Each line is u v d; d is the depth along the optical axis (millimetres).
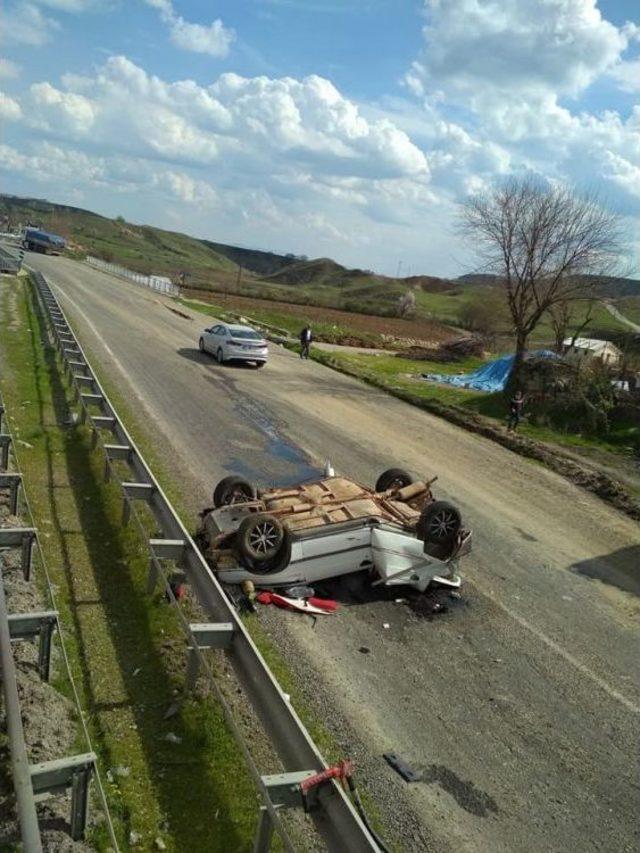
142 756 5285
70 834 4332
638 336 39594
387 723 6348
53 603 6820
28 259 56781
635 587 10594
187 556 7516
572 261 30500
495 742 6340
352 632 7836
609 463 18516
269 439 15742
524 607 9211
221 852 4590
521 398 21609
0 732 4984
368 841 3898
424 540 8945
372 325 65500
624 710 7160
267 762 5430
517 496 14484
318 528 8484
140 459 9805
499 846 5160
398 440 17844
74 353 17094
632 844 5387
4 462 9859
